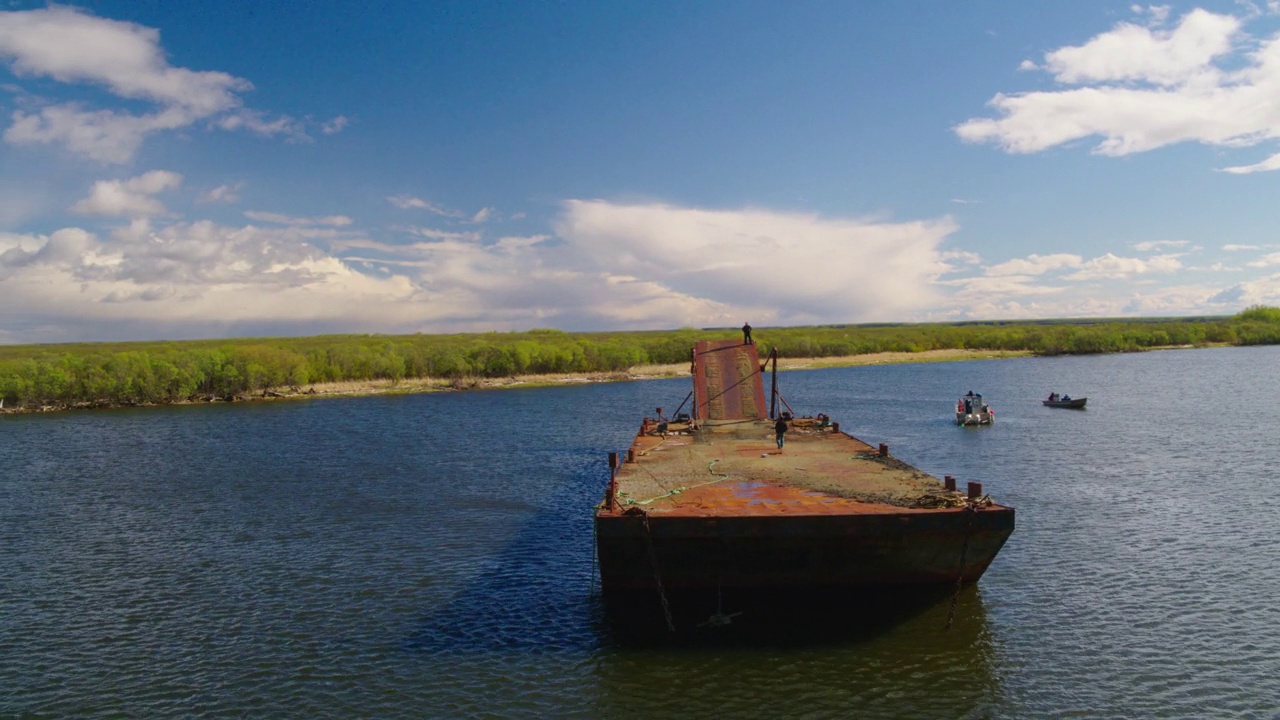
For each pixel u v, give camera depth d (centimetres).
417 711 1903
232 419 9075
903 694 1939
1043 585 2667
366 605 2644
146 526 3850
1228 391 9844
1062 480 4509
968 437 6406
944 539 2208
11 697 2027
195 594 2797
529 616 2502
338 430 7800
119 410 10488
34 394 10812
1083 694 1931
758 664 2097
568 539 3444
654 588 2378
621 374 15062
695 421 4506
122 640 2386
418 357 14512
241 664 2197
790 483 2708
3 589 2897
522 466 5459
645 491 2623
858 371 15688
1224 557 2970
